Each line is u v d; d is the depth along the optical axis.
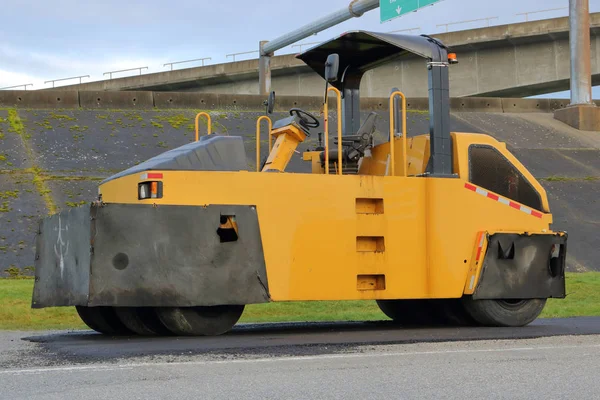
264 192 7.57
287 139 8.74
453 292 8.33
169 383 4.62
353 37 8.99
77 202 19.03
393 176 8.16
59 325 9.52
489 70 42.44
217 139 7.66
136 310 7.82
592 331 7.88
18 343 6.86
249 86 47.56
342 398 4.18
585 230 20.64
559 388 4.50
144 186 7.34
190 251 7.20
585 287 14.36
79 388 4.45
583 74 31.19
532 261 8.64
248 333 7.80
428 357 5.74
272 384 4.59
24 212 18.16
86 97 26.17
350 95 9.95
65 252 7.44
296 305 11.74
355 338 7.17
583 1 30.92
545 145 27.94
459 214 8.41
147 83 50.31
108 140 23.31
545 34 40.53
